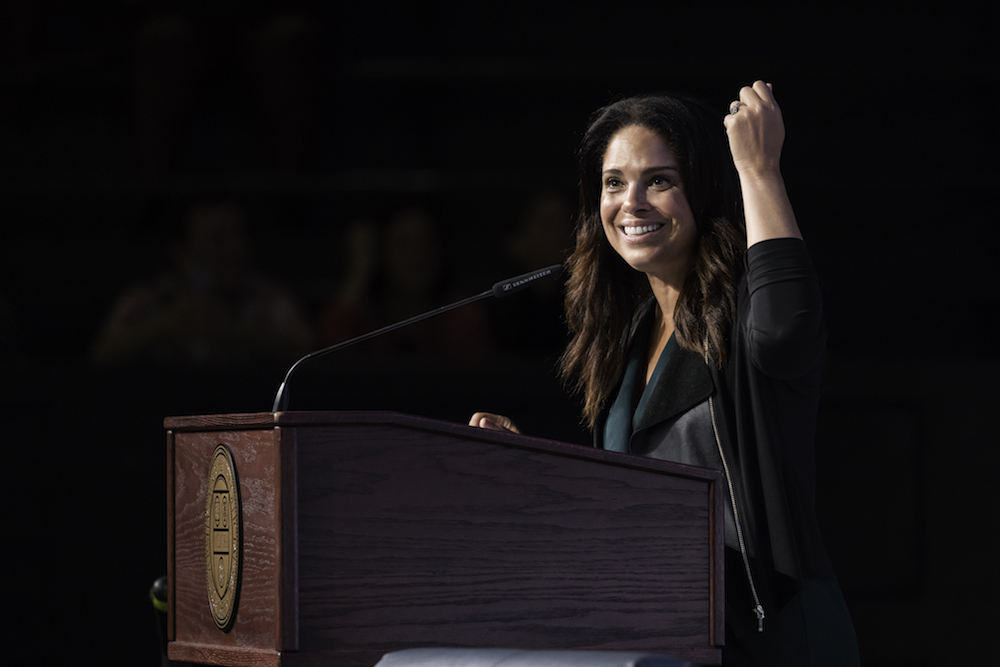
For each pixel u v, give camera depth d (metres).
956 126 20.84
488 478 4.88
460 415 13.63
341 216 21.05
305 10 20.14
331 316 17.25
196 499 5.30
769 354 5.66
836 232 20.88
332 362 13.59
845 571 13.34
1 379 13.34
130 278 20.86
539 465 4.98
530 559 4.92
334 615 4.57
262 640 4.64
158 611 7.44
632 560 5.11
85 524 13.30
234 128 21.14
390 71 20.41
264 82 19.78
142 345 16.11
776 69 20.20
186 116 19.91
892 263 20.77
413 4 21.17
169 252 18.50
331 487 4.61
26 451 13.35
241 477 4.86
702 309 6.27
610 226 6.75
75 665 13.18
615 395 7.07
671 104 6.64
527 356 16.80
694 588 5.22
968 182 19.80
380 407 13.61
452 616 4.75
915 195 20.80
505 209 21.16
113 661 13.18
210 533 5.11
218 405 13.48
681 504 5.25
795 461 6.11
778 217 5.91
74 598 13.26
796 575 5.79
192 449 5.37
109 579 13.27
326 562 4.58
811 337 5.65
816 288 5.75
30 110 20.97
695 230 6.52
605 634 5.03
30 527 13.30
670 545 5.20
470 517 4.83
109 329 16.66
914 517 13.39
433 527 4.76
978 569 13.33
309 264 20.95
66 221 20.89
